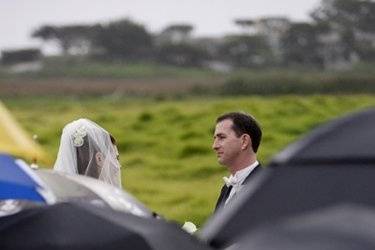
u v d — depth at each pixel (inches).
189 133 3102.9
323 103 3892.7
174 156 2755.9
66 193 166.1
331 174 109.3
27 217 130.7
